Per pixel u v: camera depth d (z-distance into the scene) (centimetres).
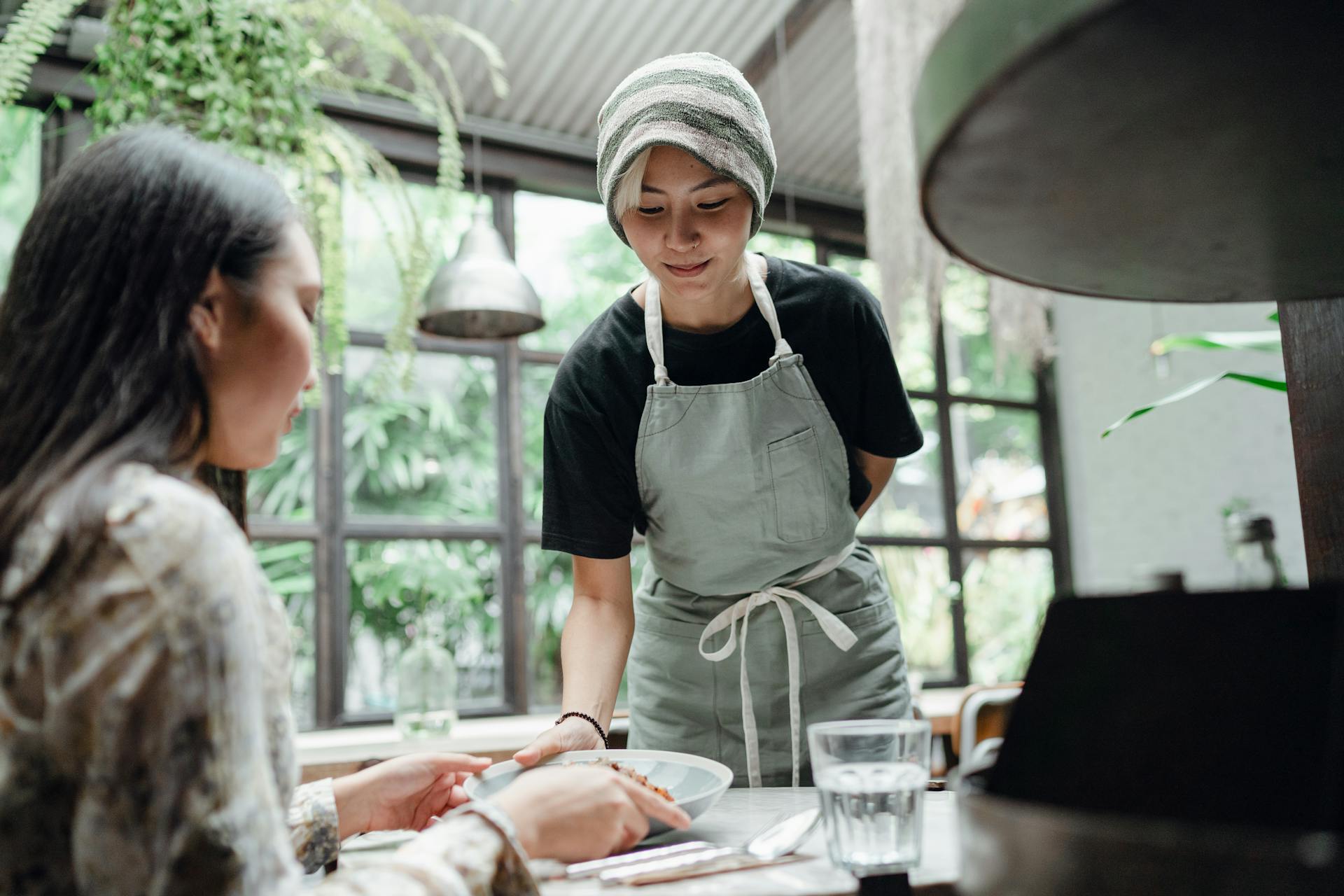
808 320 144
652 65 128
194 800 60
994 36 44
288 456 421
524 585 456
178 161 74
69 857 63
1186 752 69
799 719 146
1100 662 72
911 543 548
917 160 54
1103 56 42
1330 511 107
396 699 411
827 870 79
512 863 71
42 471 66
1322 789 63
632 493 151
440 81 441
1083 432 596
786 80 495
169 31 230
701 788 102
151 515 63
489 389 464
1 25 345
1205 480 534
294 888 62
